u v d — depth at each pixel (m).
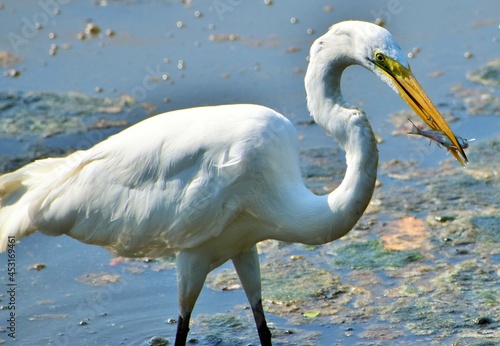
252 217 8.27
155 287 10.30
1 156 13.38
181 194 8.10
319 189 12.38
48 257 11.05
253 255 8.66
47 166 8.80
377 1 19.39
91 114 14.87
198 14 19.17
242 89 15.70
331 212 7.86
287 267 10.57
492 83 15.59
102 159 8.46
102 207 8.39
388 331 9.12
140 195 8.26
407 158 13.31
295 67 16.53
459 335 8.96
